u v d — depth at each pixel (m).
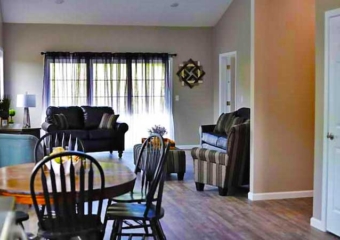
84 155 2.72
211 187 6.28
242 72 9.06
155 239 3.25
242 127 5.63
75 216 2.74
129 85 10.02
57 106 9.53
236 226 4.44
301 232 4.25
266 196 5.52
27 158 4.93
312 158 5.62
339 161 4.10
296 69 5.52
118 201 3.57
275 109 5.49
